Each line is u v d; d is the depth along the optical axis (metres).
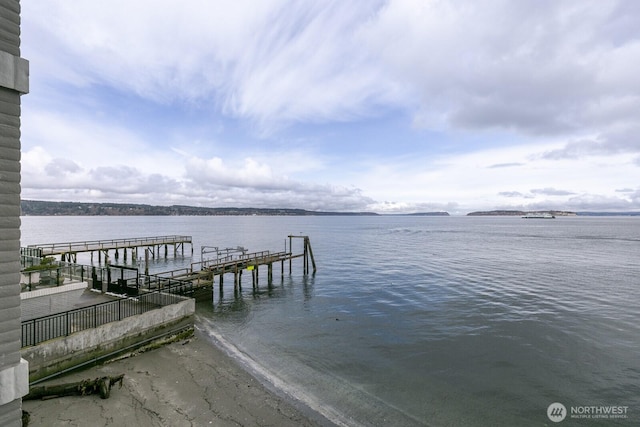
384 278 38.06
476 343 18.94
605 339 19.42
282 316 24.11
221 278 30.36
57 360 12.16
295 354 17.33
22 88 6.21
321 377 14.88
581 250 66.12
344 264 49.16
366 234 121.75
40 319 12.66
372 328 21.42
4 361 6.13
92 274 19.53
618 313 24.20
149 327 15.61
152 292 17.69
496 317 23.36
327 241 90.81
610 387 14.34
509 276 38.44
